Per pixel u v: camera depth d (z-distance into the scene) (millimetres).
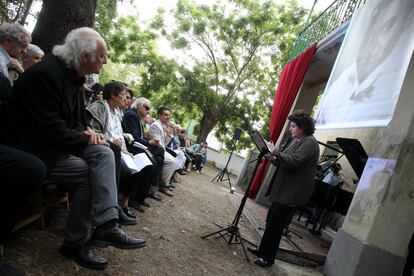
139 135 5270
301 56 8461
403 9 4090
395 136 4031
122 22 18562
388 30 4281
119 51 18203
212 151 24031
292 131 4180
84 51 2506
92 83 5270
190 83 18781
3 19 10672
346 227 4328
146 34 18641
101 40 2586
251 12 18531
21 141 2359
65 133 2496
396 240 3871
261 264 4086
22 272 2141
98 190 2648
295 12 18203
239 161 23734
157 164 5418
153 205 5285
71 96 2635
